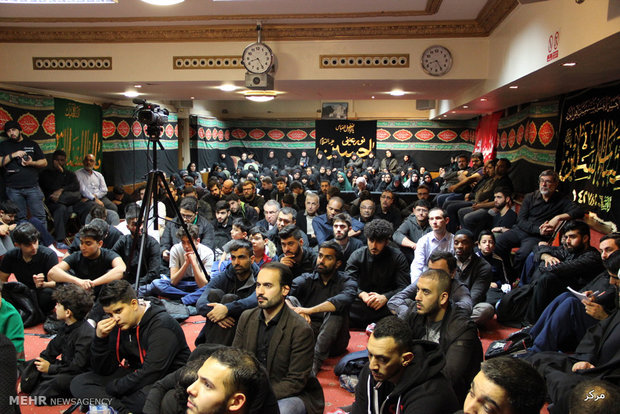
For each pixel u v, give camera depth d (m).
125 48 7.16
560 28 4.26
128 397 2.78
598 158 5.81
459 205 7.85
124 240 4.95
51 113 8.83
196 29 6.95
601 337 3.10
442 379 2.15
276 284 2.79
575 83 5.84
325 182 8.38
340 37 6.86
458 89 8.07
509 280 5.49
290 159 18.55
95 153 10.33
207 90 8.51
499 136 10.50
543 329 3.65
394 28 6.73
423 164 17.48
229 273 3.91
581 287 4.21
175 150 14.59
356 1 5.89
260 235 4.60
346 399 3.26
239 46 7.04
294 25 6.79
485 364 1.75
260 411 1.93
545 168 7.62
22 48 7.26
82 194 8.80
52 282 4.45
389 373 2.14
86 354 3.09
